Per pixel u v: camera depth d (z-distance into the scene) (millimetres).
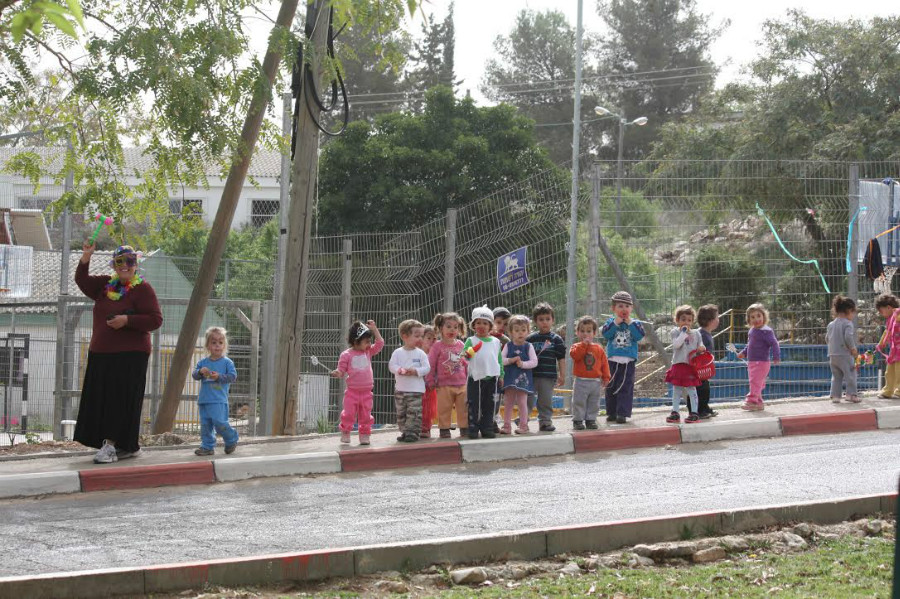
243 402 14844
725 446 10711
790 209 13703
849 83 26500
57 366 14062
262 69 11375
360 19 12062
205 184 12344
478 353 10562
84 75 10562
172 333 18766
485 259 13508
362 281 14453
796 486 8375
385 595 5613
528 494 8281
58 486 8555
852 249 13727
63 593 5438
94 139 12664
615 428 11164
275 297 14289
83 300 14164
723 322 14148
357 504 7969
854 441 10828
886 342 13398
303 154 11844
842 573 5848
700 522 6875
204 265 11914
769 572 5922
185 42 10836
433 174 28531
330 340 14586
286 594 5633
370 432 10820
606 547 6590
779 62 27328
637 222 13312
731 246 13836
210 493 8547
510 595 5488
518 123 30000
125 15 11070
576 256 12969
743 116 29359
